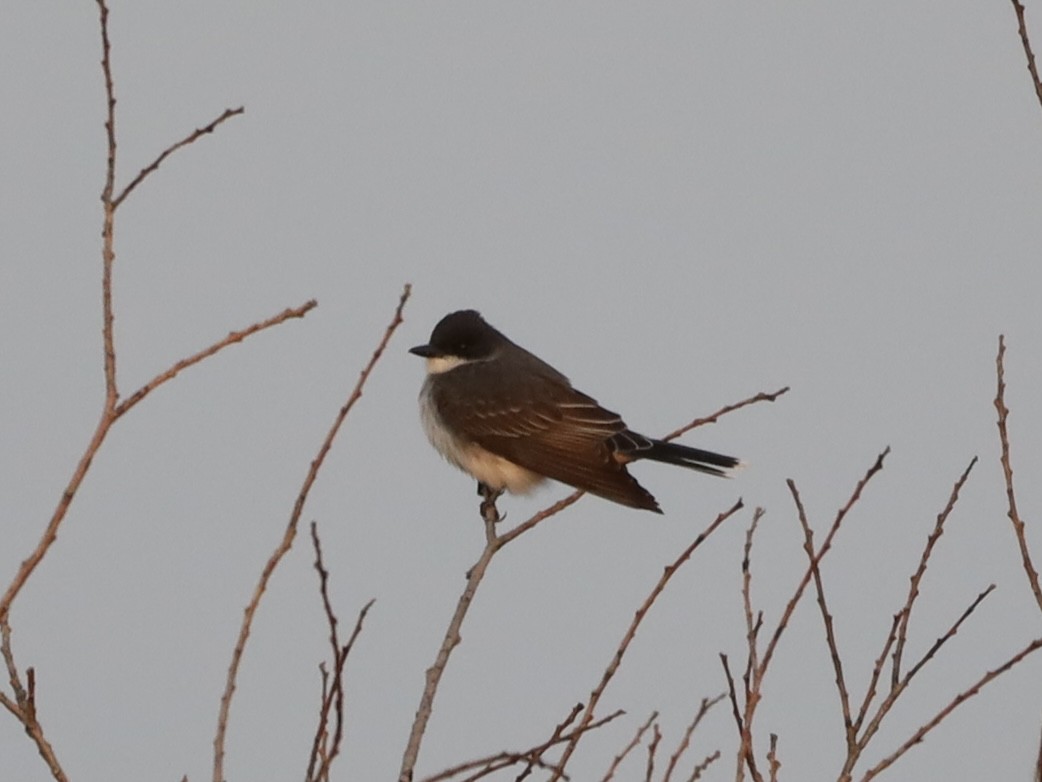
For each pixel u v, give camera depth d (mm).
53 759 7875
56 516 7766
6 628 8008
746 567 9477
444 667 9609
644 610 9125
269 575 8273
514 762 8484
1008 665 8656
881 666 9055
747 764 8695
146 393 7953
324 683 8320
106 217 8250
